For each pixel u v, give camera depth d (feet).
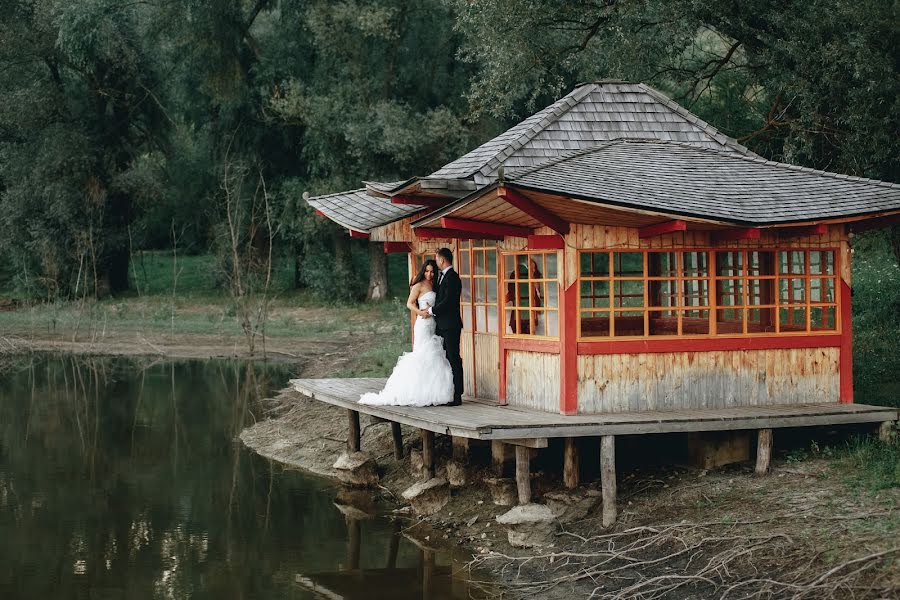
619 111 46.50
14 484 51.08
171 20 120.47
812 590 27.20
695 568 30.76
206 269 143.43
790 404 39.73
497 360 43.04
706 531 32.42
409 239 48.65
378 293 125.70
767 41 59.16
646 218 36.27
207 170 138.21
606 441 35.68
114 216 136.77
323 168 119.75
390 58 115.14
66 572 37.50
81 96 137.18
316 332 107.04
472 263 44.78
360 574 36.50
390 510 44.68
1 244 131.23
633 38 64.08
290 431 60.75
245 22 125.80
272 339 104.68
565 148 44.65
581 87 46.88
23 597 34.86
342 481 49.26
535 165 42.75
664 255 48.26
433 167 113.39
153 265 162.30
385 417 41.29
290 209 120.57
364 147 111.04
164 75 137.18
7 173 132.16
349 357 83.51
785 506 33.01
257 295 122.42
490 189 35.06
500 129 113.39
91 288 132.98
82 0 119.75
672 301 47.91
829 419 37.70
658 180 39.68
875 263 74.84
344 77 117.19
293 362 91.76
